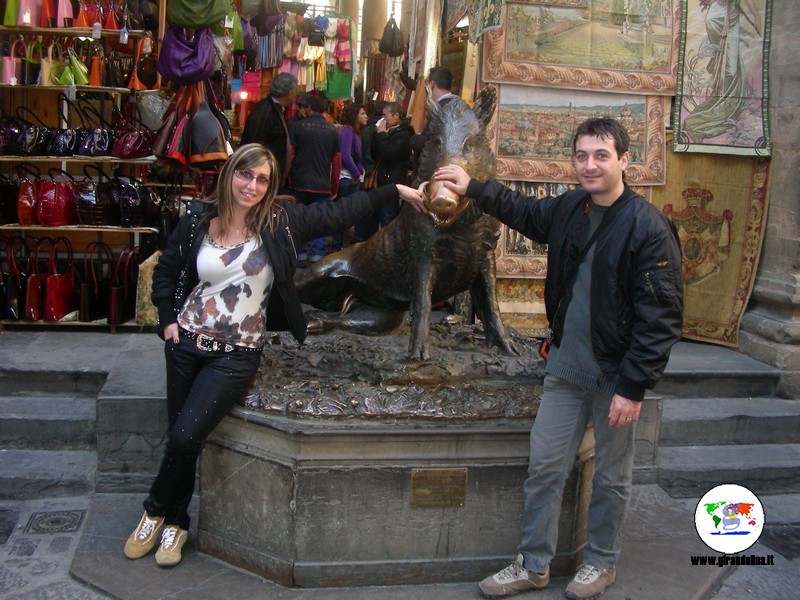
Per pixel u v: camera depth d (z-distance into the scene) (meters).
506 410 2.81
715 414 4.11
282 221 2.68
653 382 2.29
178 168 4.55
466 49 5.06
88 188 4.70
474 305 3.45
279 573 2.73
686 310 5.08
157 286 2.74
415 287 3.10
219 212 2.61
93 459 3.55
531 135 4.64
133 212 4.69
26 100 5.38
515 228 2.71
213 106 4.53
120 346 4.33
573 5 4.56
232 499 2.84
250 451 2.77
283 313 2.79
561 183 4.71
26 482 3.33
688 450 4.00
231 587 2.71
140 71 4.91
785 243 4.66
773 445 4.11
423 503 2.75
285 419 2.71
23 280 4.66
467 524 2.79
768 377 4.43
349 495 2.70
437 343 3.49
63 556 2.92
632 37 4.67
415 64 5.95
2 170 5.46
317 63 7.93
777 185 4.73
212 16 4.20
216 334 2.65
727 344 4.94
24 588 2.70
